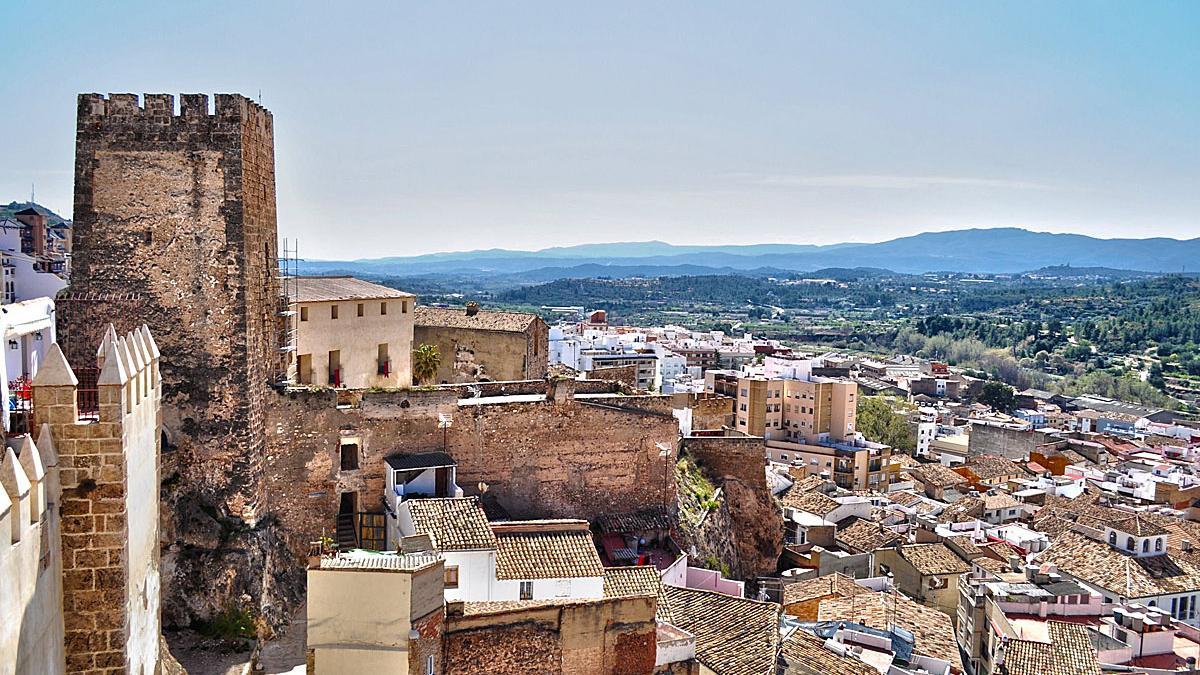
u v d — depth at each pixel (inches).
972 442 7278.5
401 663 1365.7
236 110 1983.3
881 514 4040.4
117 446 969.5
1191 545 3681.1
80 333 1983.3
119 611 982.4
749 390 6446.9
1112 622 2726.4
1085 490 5059.1
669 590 2082.9
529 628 1531.7
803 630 2170.3
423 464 2235.5
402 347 3186.5
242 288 2004.2
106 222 1979.6
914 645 2357.3
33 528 850.1
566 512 2488.9
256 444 2063.2
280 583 2049.7
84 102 1966.0
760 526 3051.2
